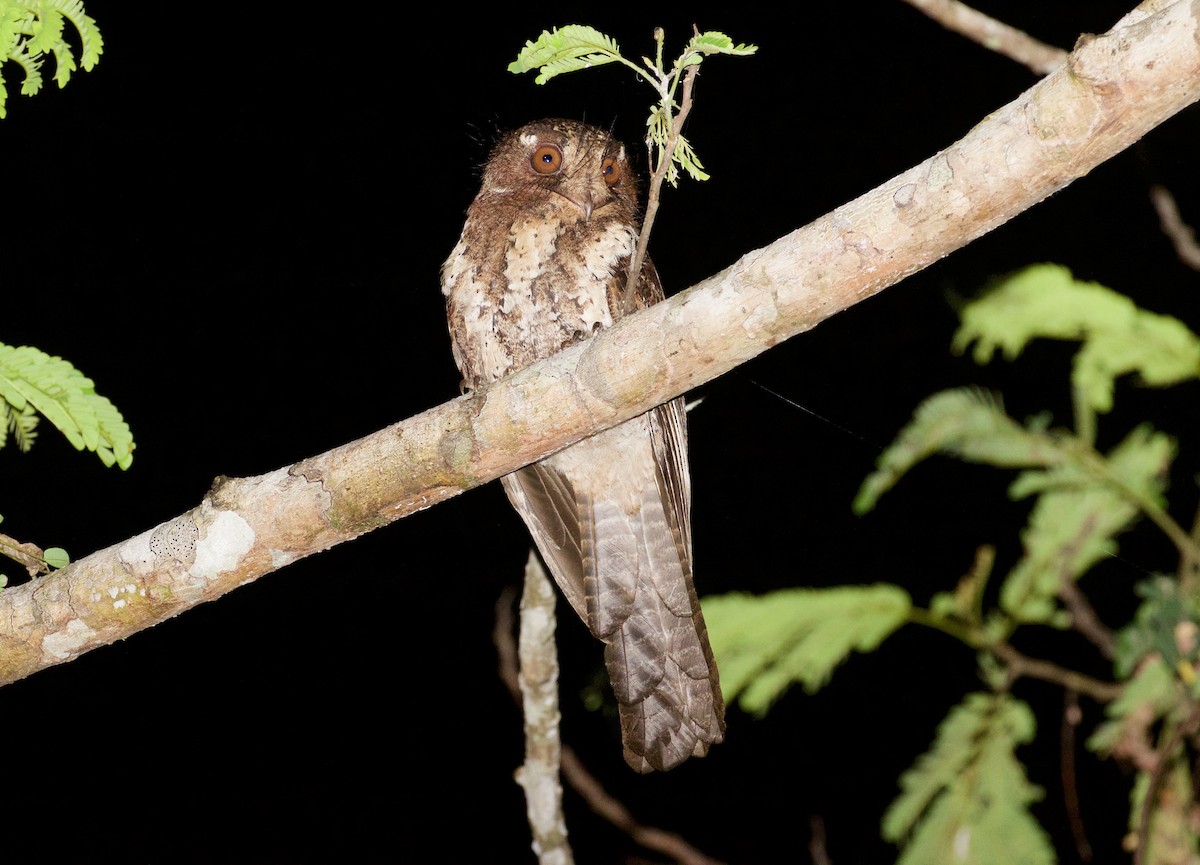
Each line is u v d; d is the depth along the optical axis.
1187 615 6.97
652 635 6.86
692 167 4.63
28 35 4.30
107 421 4.05
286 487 4.97
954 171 3.99
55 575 5.14
